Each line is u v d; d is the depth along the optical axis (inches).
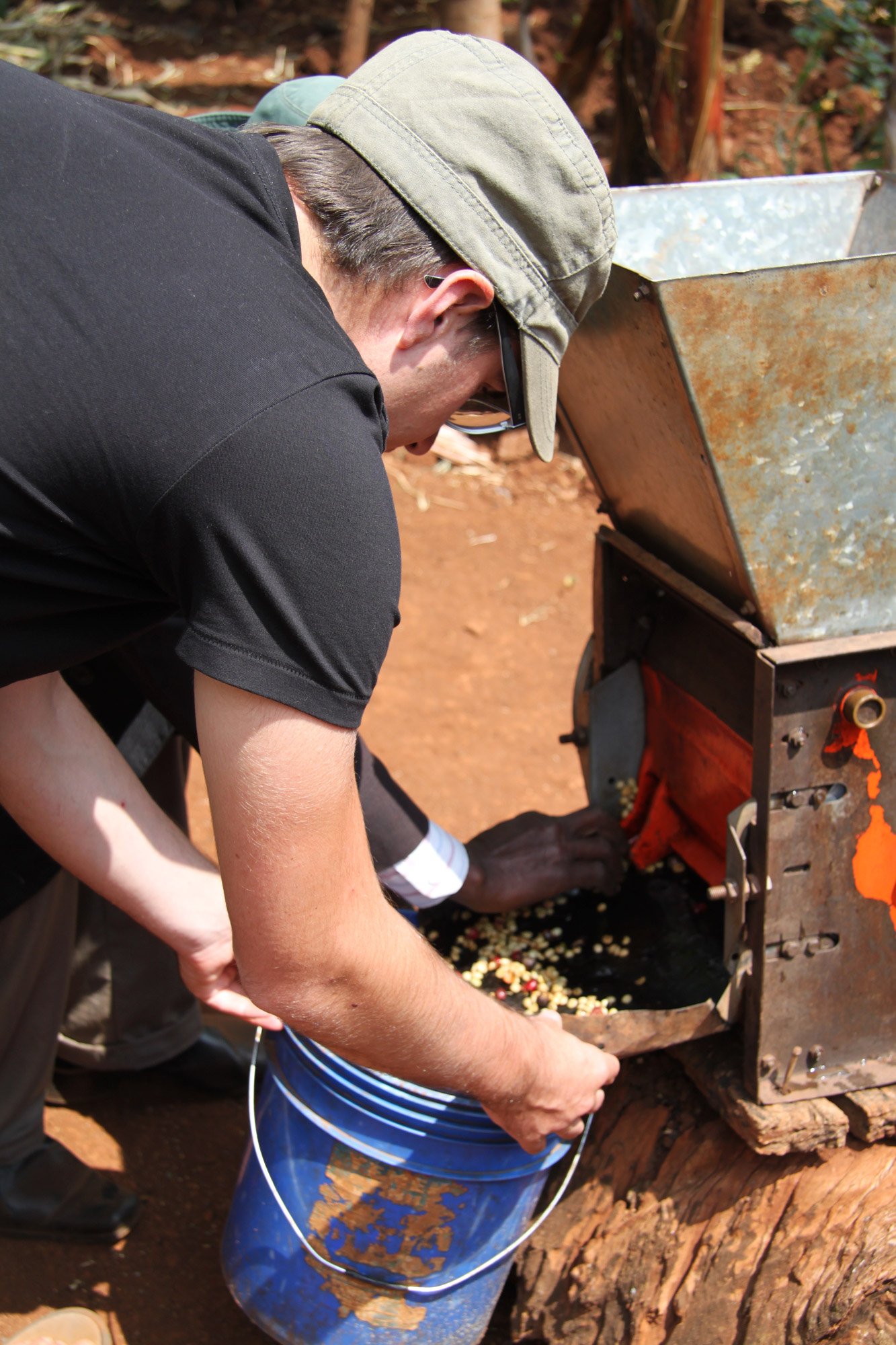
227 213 44.8
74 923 81.0
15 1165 84.2
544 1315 74.7
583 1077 63.9
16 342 41.8
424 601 162.2
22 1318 79.4
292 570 42.2
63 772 64.7
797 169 217.3
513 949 82.3
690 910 85.1
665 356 56.1
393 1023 53.5
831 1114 67.5
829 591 62.5
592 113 233.0
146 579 47.9
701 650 78.6
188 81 249.8
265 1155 72.6
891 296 55.9
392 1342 71.8
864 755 63.6
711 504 60.9
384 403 51.0
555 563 170.2
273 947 48.1
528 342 50.6
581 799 133.8
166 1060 96.0
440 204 47.6
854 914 66.5
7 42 256.8
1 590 46.6
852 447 59.2
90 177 43.4
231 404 41.4
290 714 43.9
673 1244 71.0
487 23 173.2
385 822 74.1
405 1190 67.8
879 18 201.9
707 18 163.2
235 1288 74.5
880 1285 66.0
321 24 268.1
